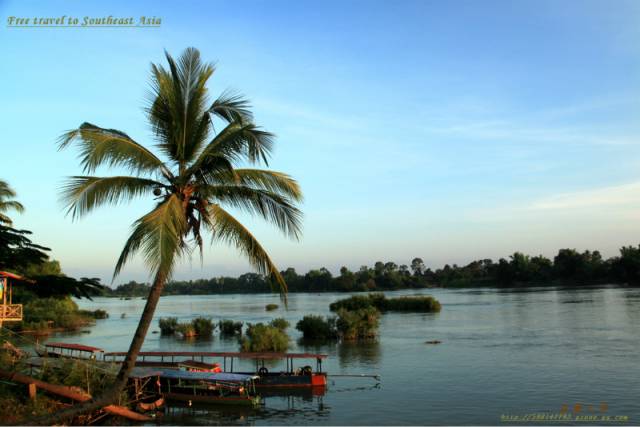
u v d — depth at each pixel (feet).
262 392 110.22
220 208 53.06
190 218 51.78
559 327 187.52
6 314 88.07
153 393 104.78
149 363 125.08
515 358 131.95
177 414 95.30
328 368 132.87
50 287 87.66
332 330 191.31
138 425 88.12
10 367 88.38
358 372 126.00
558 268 558.97
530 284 582.35
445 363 131.03
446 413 88.43
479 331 188.85
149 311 48.62
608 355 129.80
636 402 89.51
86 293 90.38
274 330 168.04
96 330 249.75
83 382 85.92
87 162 45.44
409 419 86.58
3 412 69.00
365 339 183.83
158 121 52.39
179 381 105.29
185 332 216.33
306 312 320.70
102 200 48.24
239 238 52.06
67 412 47.14
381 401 98.84
